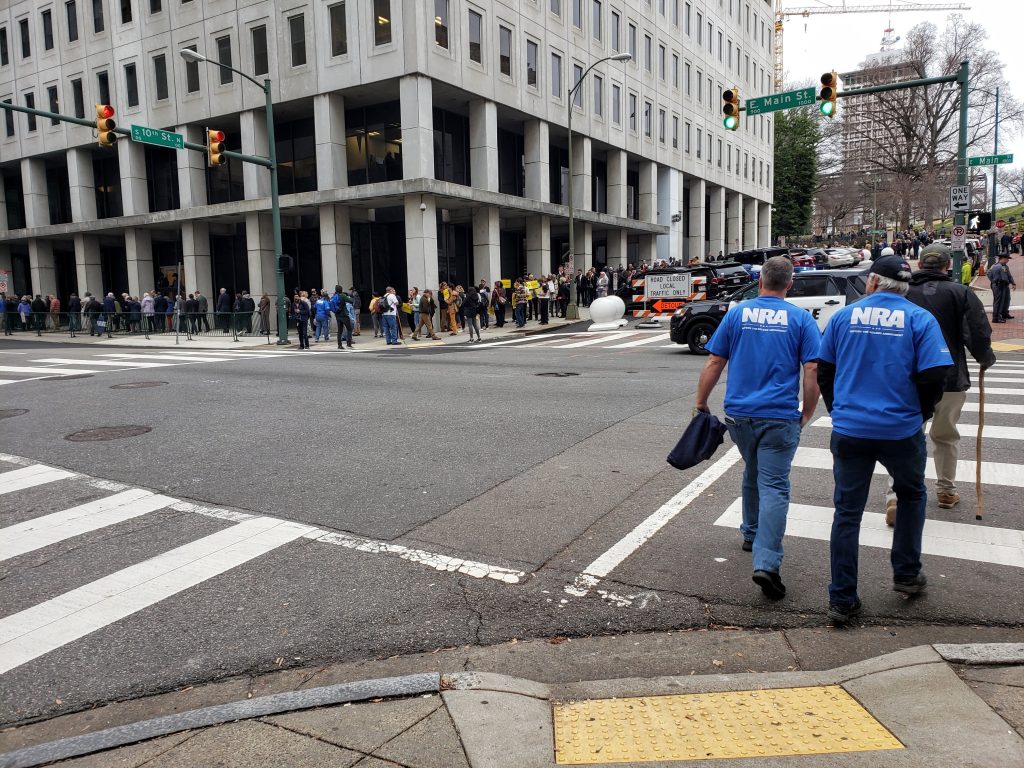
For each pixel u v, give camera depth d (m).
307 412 10.09
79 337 30.89
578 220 35.75
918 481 3.97
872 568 4.61
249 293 33.66
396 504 6.05
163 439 8.60
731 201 58.03
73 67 36.19
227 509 6.05
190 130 32.78
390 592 4.43
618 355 17.14
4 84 39.31
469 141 32.41
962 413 8.84
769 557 4.14
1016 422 8.31
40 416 10.18
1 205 42.34
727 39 54.22
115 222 35.16
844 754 2.73
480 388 11.93
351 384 12.71
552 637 3.88
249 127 30.66
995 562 4.62
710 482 6.46
